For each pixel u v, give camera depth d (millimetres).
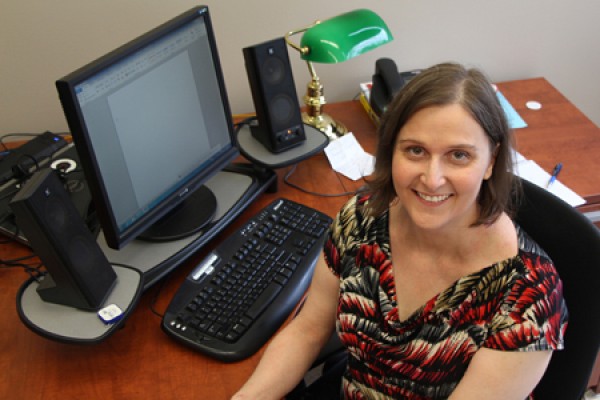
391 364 1015
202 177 1327
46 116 1762
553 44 2000
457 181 840
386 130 899
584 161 1559
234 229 1370
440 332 957
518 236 949
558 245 1021
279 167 1436
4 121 1743
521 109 1793
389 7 1804
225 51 1775
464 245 947
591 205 1467
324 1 1746
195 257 1292
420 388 1008
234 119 1743
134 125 1126
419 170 860
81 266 1030
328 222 1322
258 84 1396
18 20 1570
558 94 1871
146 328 1144
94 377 1051
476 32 1918
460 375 954
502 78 2064
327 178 1528
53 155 1496
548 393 1037
